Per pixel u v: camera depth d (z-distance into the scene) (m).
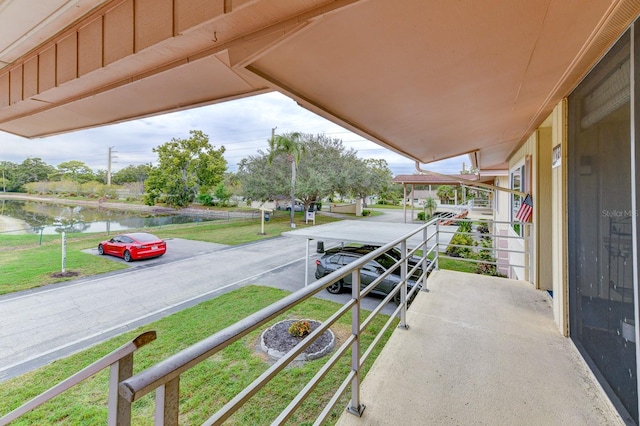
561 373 2.03
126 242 10.42
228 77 1.31
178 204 27.48
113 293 7.08
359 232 8.16
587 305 2.04
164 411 0.59
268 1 0.84
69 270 8.95
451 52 1.36
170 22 1.00
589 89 1.89
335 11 0.88
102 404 3.35
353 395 1.64
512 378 1.98
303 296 1.07
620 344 1.56
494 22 1.14
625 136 1.46
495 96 2.12
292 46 1.15
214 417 0.73
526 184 4.55
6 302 6.48
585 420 1.61
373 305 6.61
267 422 3.00
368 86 1.66
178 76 1.25
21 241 13.94
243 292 7.15
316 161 22.48
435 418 1.62
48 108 1.58
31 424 3.05
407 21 1.07
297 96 1.69
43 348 4.64
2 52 1.46
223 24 0.93
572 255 2.36
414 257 7.76
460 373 2.04
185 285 7.72
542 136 3.76
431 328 2.73
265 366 4.00
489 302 3.39
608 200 1.68
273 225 20.08
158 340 4.80
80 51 1.26
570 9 1.11
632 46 1.33
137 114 1.68
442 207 26.00
